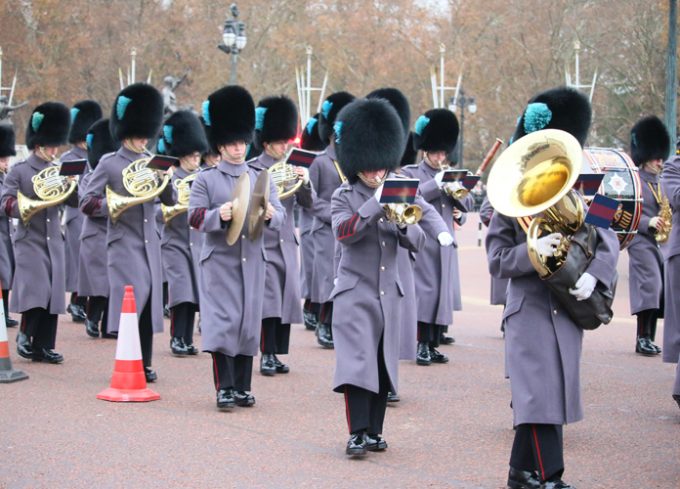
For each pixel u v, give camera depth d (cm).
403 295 1045
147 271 1393
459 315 2072
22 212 1473
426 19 9325
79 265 1712
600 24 6388
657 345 1727
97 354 1562
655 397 1288
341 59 9094
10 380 1331
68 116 1543
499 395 1295
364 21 9294
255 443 1058
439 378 1402
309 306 1827
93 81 8138
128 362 1248
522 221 875
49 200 1479
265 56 8888
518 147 853
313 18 9312
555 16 7381
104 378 1373
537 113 970
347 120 1052
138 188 1401
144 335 1373
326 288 1648
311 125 1814
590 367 1491
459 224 1611
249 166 1373
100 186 1417
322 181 1625
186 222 1620
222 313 1191
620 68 6034
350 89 9288
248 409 1208
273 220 1213
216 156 1706
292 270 1457
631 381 1387
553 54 7300
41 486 916
